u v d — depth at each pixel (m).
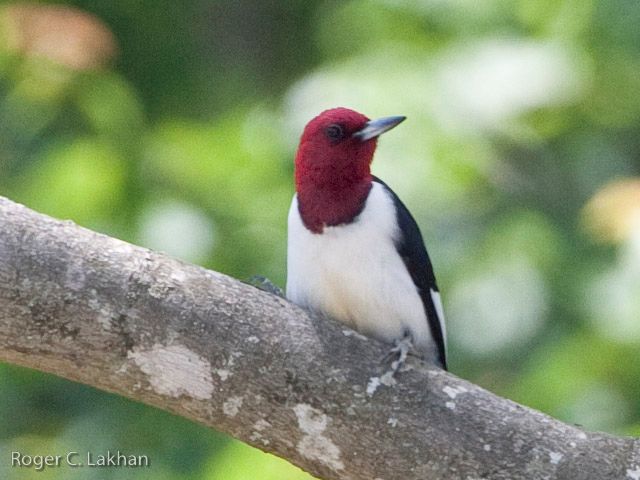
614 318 11.67
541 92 13.07
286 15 17.39
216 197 12.00
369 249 8.21
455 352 12.21
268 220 11.95
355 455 7.16
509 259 12.39
